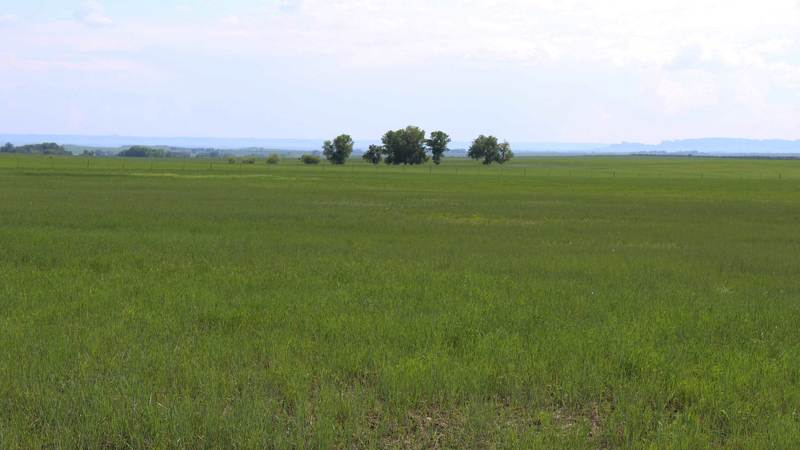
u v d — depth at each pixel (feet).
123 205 147.84
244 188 228.84
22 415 25.88
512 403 28.99
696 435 25.34
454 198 198.80
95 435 24.50
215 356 33.50
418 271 63.67
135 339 36.47
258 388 29.09
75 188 208.74
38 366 31.17
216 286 53.67
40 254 69.62
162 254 72.08
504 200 193.47
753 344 38.99
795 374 33.32
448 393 29.27
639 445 24.67
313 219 124.67
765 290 58.90
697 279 64.28
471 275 61.93
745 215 151.33
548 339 37.96
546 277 63.46
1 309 43.93
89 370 31.07
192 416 25.62
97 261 66.03
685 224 129.18
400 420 26.78
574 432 25.55
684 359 35.29
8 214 119.44
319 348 35.29
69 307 44.52
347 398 28.22
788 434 25.34
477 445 24.88
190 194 192.13
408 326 40.45
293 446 24.16
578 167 639.76
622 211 159.33
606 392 30.68
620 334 39.55
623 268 69.67
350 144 651.25
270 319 41.96
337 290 52.39
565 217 142.61
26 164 419.95
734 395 29.50
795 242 101.30
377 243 90.12
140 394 27.76
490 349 35.63
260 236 94.79
